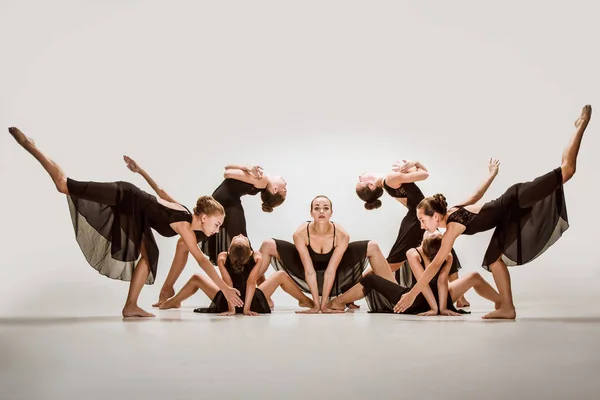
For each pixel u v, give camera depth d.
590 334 3.34
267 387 2.15
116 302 5.44
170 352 2.77
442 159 9.10
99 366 2.48
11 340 3.12
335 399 2.01
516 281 6.62
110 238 4.28
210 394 2.07
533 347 2.89
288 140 9.40
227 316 4.46
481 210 4.34
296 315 4.59
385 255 7.05
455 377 2.27
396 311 4.34
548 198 4.27
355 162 9.11
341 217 8.09
